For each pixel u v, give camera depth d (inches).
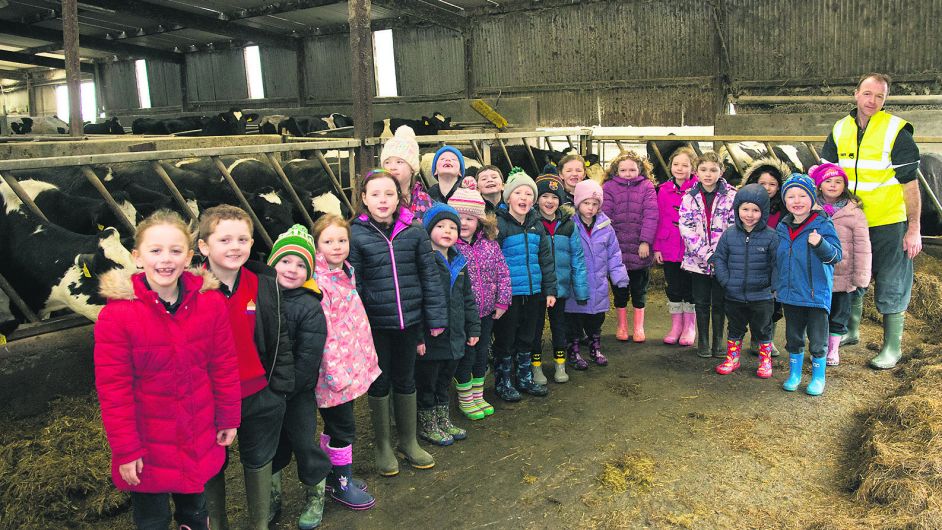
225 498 92.9
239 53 551.8
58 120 557.9
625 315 174.2
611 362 158.7
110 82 669.3
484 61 431.8
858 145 147.4
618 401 134.7
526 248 134.2
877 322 183.0
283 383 84.2
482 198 125.1
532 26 408.5
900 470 93.5
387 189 102.5
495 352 137.8
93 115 776.9
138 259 71.7
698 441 115.9
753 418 124.9
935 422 104.1
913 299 189.0
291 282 86.4
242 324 80.7
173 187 149.3
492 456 112.7
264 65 538.3
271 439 85.6
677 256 165.3
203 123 384.5
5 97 867.4
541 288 137.4
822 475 103.6
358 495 97.3
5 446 112.2
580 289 143.9
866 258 140.9
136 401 71.8
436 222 110.5
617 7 377.1
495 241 127.9
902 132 142.9
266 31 481.7
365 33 181.5
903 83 306.8
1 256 136.6
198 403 74.3
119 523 94.4
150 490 72.8
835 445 113.6
